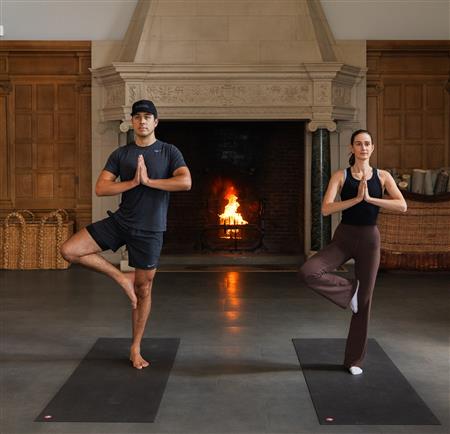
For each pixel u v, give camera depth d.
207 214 10.49
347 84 9.42
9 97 9.88
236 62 9.06
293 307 6.50
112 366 4.48
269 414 3.59
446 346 5.01
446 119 9.81
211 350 4.90
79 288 7.60
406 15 9.68
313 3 9.38
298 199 10.45
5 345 5.06
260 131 10.48
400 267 8.58
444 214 8.54
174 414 3.60
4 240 9.18
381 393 3.91
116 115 9.20
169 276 8.53
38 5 9.65
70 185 9.93
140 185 4.27
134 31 9.32
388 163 9.88
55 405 3.72
